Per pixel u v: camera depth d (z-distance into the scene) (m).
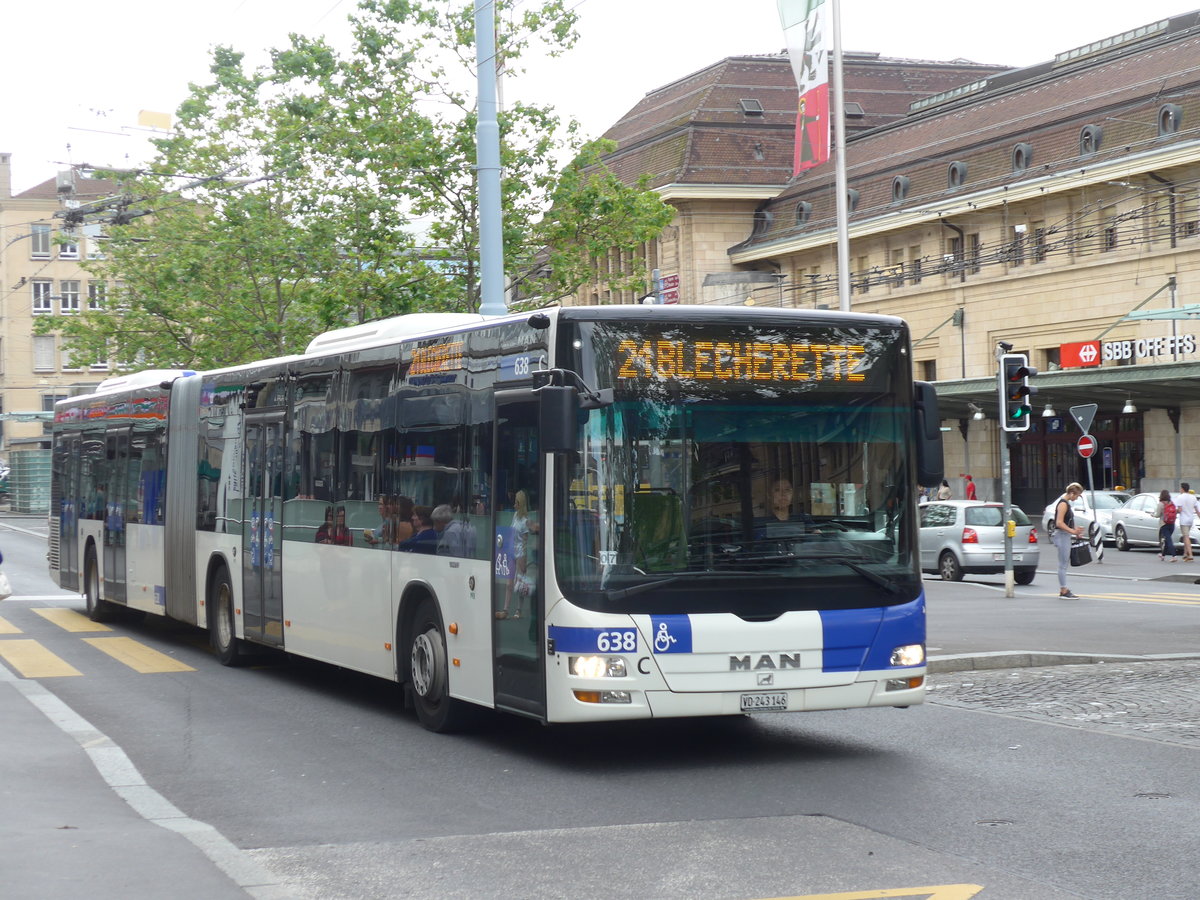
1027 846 7.60
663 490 9.84
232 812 8.76
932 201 58.22
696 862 7.36
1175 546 40.03
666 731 11.62
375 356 12.75
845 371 10.30
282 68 29.86
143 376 20.36
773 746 10.86
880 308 61.84
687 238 68.19
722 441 9.98
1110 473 54.09
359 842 7.93
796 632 9.91
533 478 10.02
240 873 7.15
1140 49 53.88
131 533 19.77
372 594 12.59
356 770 10.09
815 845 7.68
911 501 10.39
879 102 72.56
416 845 7.83
